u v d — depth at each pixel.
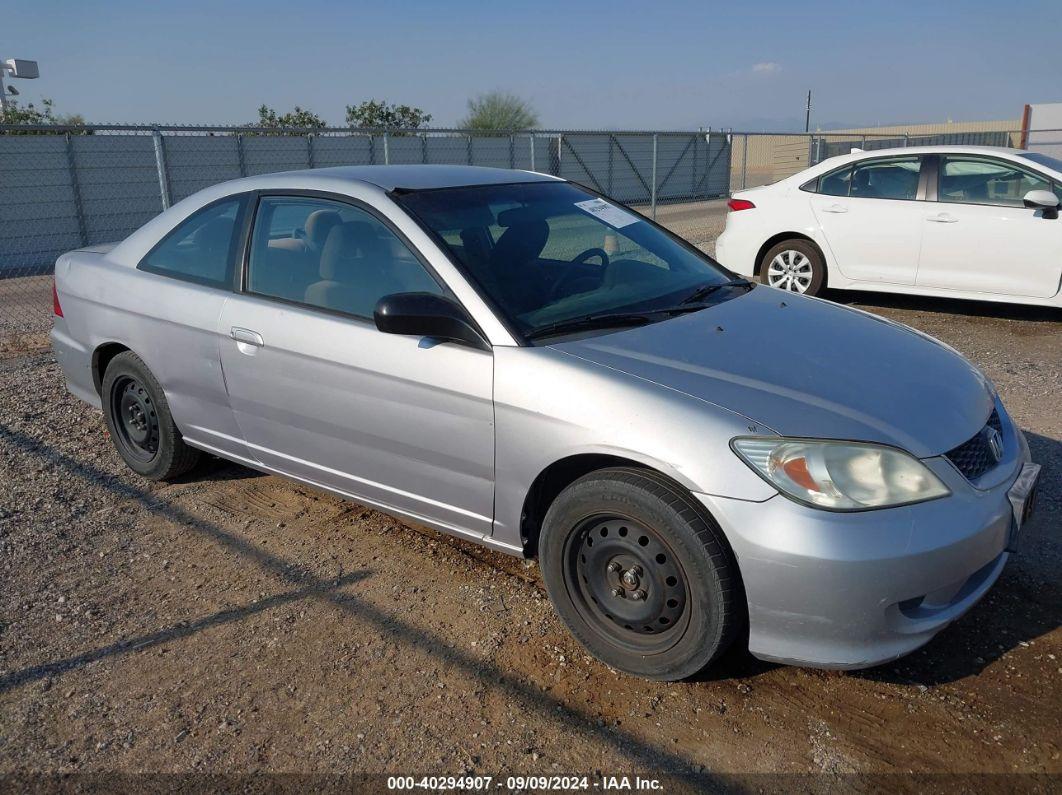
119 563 3.72
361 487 3.53
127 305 4.20
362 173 3.76
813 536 2.44
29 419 5.55
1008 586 3.36
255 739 2.63
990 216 7.36
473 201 3.60
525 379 2.88
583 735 2.62
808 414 2.62
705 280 3.78
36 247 14.62
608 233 3.85
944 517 2.53
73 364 4.66
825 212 8.09
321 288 3.51
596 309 3.25
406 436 3.24
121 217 15.57
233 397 3.81
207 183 16.44
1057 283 7.21
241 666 2.99
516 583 3.48
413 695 2.82
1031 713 2.66
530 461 2.90
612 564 2.83
